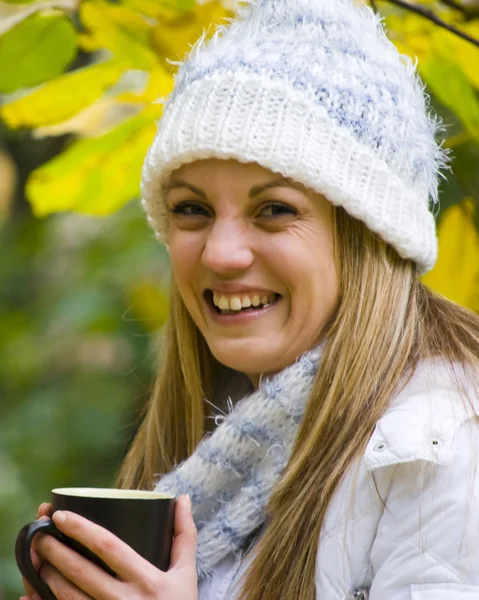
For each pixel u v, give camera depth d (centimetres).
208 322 294
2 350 757
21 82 317
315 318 280
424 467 241
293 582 254
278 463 279
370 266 281
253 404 283
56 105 322
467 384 262
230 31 299
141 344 659
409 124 288
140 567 243
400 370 271
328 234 279
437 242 309
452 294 336
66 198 329
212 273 283
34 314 768
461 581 232
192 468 291
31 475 702
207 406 334
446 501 238
